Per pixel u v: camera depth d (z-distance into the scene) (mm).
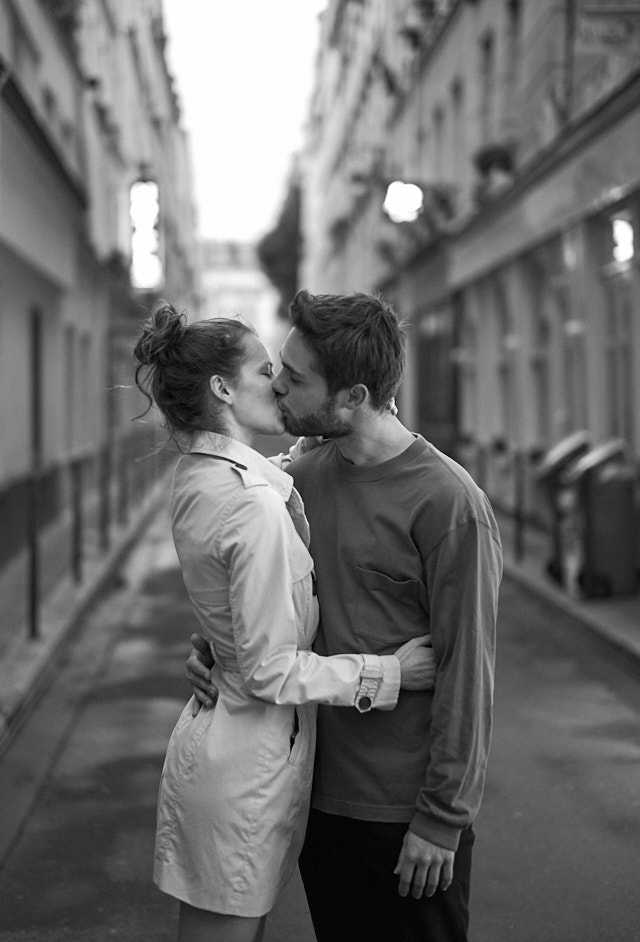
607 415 12859
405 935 2406
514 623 9078
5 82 8695
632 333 11727
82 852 4430
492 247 17531
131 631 8906
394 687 2307
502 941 3666
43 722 6270
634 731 6020
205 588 2352
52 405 16984
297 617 2373
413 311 27203
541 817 4770
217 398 2402
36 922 3834
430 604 2338
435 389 24594
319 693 2256
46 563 11984
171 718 6332
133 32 26109
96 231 20812
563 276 14547
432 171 23125
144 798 5035
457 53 20547
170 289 33875
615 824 4684
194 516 2357
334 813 2426
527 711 6438
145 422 2533
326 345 2328
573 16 13242
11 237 11602
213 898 2322
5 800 5012
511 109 16953
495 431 18672
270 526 2275
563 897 3998
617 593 9562
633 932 3727
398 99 27500
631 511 9602
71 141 18047
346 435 2404
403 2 26547
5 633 8227
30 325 14719
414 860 2281
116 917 3873
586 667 7520
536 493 15266
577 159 12617
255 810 2314
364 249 35875
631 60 11289
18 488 12695
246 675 2275
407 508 2355
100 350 23531
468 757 2273
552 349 15039
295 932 3766
